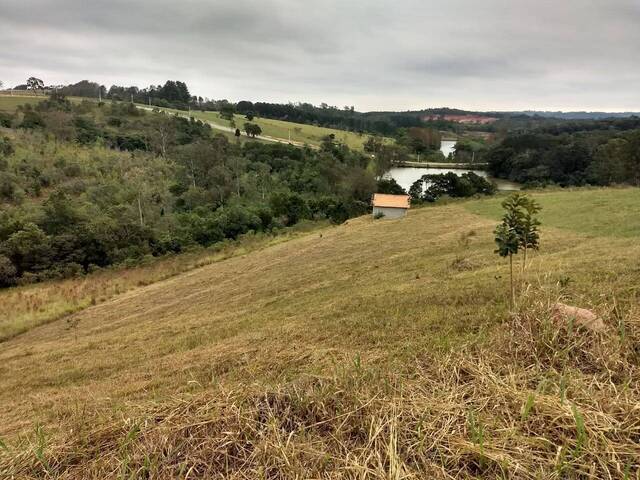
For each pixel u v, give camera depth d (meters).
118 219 33.12
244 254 27.97
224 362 6.68
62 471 2.10
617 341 2.76
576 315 3.09
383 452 1.93
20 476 2.08
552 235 14.42
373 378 2.64
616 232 13.66
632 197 21.06
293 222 40.97
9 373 10.53
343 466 1.86
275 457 1.94
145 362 8.85
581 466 1.74
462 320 6.04
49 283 26.50
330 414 2.26
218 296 16.67
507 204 5.81
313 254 21.62
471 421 2.01
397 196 31.77
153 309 16.83
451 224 23.11
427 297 8.23
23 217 32.25
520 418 2.06
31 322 17.16
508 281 8.01
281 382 2.83
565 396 2.20
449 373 2.61
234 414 2.28
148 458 2.00
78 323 16.55
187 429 2.21
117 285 23.42
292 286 15.18
